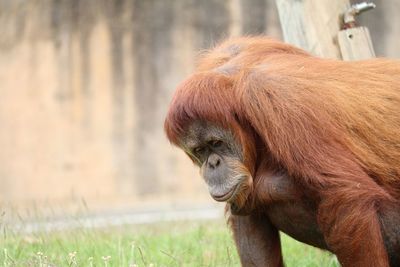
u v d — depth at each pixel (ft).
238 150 28.37
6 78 103.04
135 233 48.44
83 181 101.60
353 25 38.37
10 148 102.63
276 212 29.58
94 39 102.01
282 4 38.86
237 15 102.06
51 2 102.58
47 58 102.58
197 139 28.58
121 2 101.91
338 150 26.94
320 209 27.20
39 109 102.58
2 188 102.47
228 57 30.17
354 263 26.81
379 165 27.73
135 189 101.71
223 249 38.47
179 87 28.78
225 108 27.89
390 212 28.48
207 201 93.81
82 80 102.06
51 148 102.01
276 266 30.73
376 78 28.86
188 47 102.42
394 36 105.29
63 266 33.35
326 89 27.63
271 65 28.40
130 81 102.17
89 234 43.11
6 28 103.40
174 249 39.42
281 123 27.07
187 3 102.42
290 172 27.50
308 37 38.17
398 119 28.27
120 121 102.06
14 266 33.88
